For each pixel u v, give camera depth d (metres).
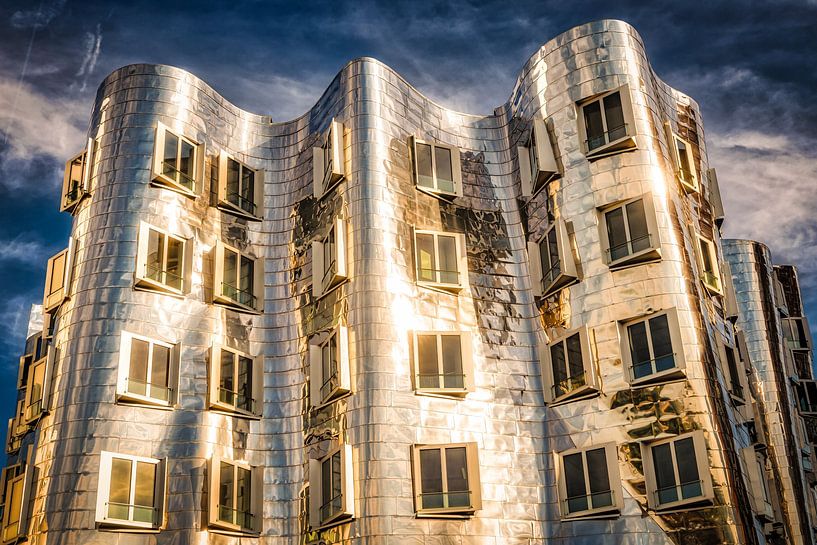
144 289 33.53
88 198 36.12
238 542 31.38
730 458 29.75
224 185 37.75
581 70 36.97
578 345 32.91
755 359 48.47
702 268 34.56
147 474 30.70
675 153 36.59
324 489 31.45
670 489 29.47
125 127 37.00
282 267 37.53
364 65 38.06
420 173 36.84
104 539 29.19
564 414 32.72
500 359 34.28
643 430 30.62
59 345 33.25
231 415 33.34
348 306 33.25
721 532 28.31
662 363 31.02
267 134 41.06
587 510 30.56
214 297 34.81
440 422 31.86
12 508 32.38
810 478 46.09
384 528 29.33
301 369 34.81
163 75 38.44
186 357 33.31
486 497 31.11
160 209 35.31
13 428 41.25
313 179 37.81
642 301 32.25
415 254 34.69
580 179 35.28
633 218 33.56
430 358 32.81
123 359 31.69
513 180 38.88
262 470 33.03
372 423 30.91
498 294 35.78
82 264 34.31
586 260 34.03
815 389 49.81
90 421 30.88
